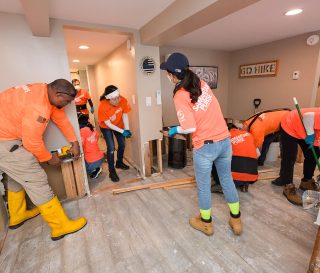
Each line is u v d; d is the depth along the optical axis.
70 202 2.14
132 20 1.96
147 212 1.93
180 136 2.78
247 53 3.77
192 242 1.54
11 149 1.42
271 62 3.38
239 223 1.55
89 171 2.67
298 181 2.36
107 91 2.37
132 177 2.71
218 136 1.34
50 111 1.51
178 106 1.29
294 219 1.73
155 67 2.42
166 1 1.57
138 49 2.27
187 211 1.92
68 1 1.49
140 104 2.43
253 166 2.06
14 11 1.61
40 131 1.42
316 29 2.65
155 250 1.48
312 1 1.73
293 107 3.23
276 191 2.17
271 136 2.64
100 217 1.88
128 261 1.40
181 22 1.56
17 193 1.73
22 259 1.45
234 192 1.49
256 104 3.77
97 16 1.82
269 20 2.21
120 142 2.85
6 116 1.39
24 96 1.39
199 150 1.36
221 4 1.25
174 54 1.31
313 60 2.86
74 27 1.93
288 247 1.45
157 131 2.62
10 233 1.72
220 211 1.88
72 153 1.94
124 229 1.71
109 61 3.45
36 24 1.45
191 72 1.30
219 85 4.16
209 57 3.89
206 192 1.46
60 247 1.55
